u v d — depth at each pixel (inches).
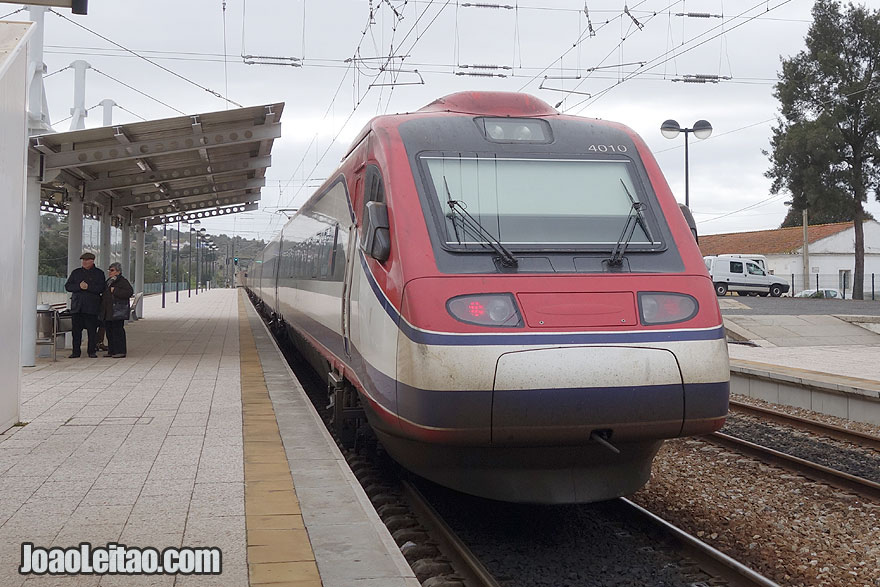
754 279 1649.9
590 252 243.0
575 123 285.4
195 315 1195.9
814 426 424.8
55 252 2500.0
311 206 499.8
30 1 252.1
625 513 265.4
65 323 597.6
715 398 226.1
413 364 218.5
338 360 328.8
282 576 162.4
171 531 190.4
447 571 214.4
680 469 342.0
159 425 322.0
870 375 562.3
